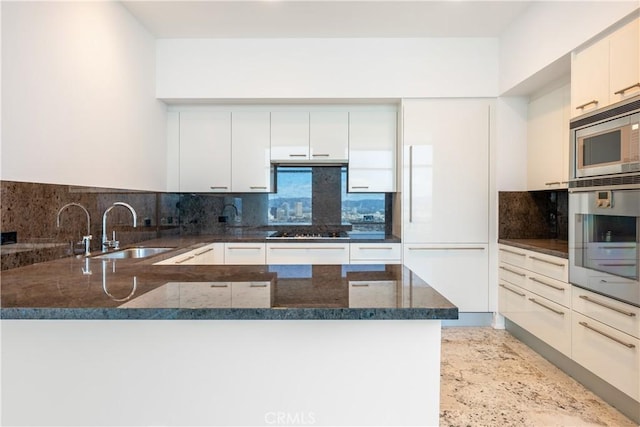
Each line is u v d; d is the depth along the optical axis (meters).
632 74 1.88
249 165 3.63
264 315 1.04
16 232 1.78
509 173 3.37
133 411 1.17
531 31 2.78
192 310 1.03
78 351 1.16
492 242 3.40
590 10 2.15
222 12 2.90
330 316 1.04
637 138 1.78
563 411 2.04
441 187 3.41
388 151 3.62
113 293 1.19
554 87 2.93
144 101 3.14
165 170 3.60
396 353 1.17
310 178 4.02
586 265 2.16
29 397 1.16
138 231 3.05
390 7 2.83
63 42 2.11
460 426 1.91
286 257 3.41
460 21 3.05
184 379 1.17
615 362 1.96
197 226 3.99
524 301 2.92
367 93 3.37
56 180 2.05
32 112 1.88
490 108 3.38
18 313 1.02
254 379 1.17
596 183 2.06
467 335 3.22
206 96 3.38
